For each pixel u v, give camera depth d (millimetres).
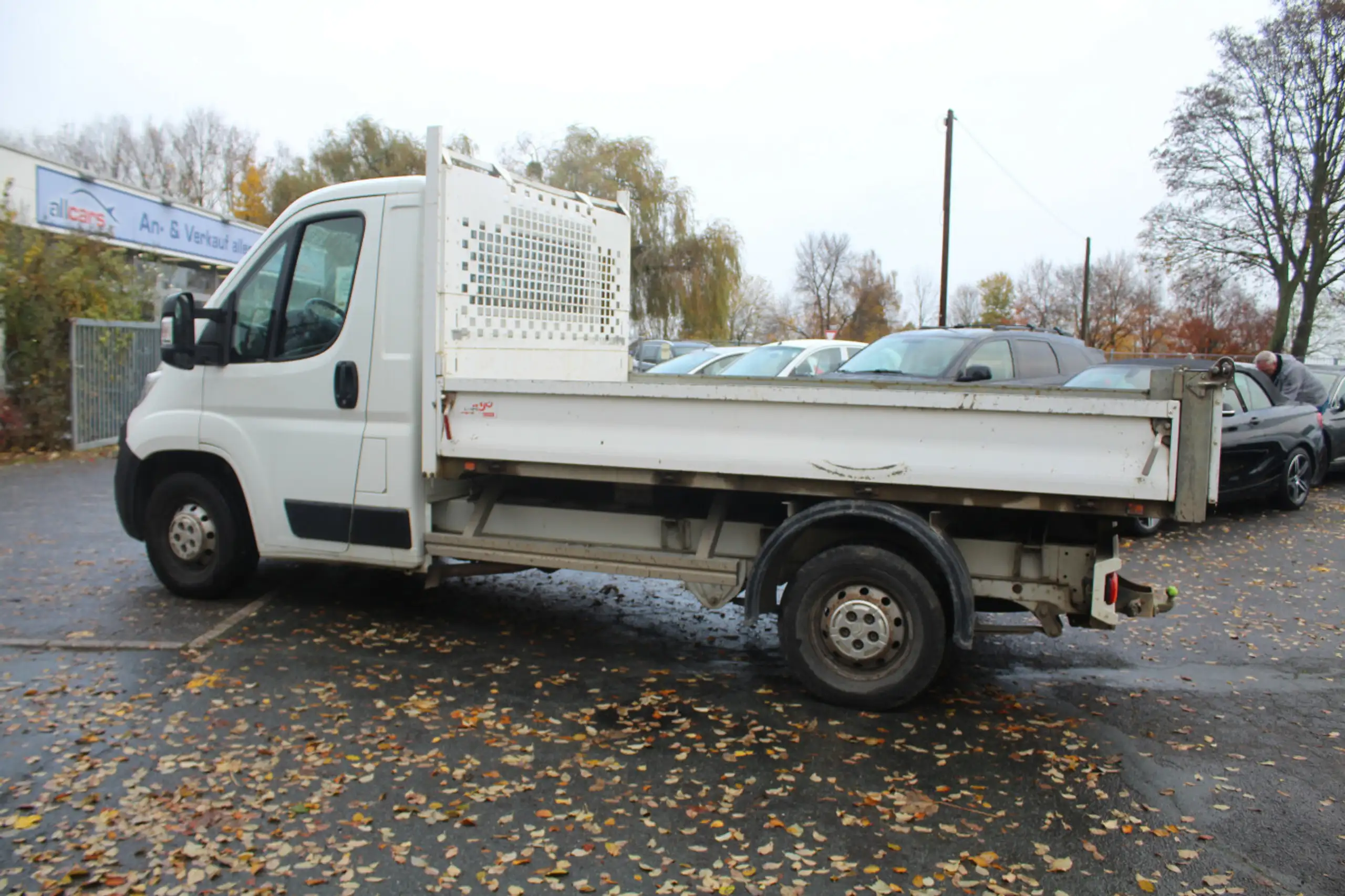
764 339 78000
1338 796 4375
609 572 5844
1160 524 10938
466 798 4188
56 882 3500
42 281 15258
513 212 6461
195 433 6711
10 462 14523
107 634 6250
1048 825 4055
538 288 6750
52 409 15477
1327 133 36750
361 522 6262
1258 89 37625
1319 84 36500
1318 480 12523
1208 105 38125
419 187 6020
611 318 7629
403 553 6211
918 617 5141
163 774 4336
